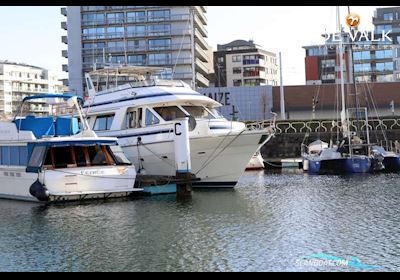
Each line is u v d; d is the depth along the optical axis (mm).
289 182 33312
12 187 24188
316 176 38375
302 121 59500
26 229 17203
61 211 20375
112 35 96375
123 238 15695
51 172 21938
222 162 26672
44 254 14016
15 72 158750
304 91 80500
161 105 26797
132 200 23016
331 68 129750
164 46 95562
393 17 140750
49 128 25422
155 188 24219
